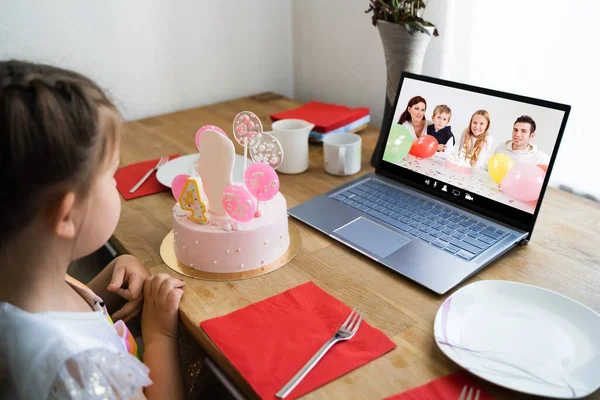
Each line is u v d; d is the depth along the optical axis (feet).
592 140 3.69
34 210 1.85
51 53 4.99
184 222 2.89
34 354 1.94
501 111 3.08
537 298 2.50
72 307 2.22
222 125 5.18
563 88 3.74
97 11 5.05
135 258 3.02
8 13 4.71
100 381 1.95
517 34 3.88
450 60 4.34
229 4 5.72
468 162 3.26
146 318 2.70
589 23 3.50
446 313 2.43
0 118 1.72
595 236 3.13
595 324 2.31
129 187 3.90
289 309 2.57
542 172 2.91
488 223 3.14
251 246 2.84
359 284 2.75
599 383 2.02
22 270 1.99
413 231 3.13
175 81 5.70
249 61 6.11
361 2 5.15
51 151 1.77
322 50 5.88
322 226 3.25
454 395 2.05
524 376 2.09
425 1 4.25
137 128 5.20
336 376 2.15
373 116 5.50
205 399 2.80
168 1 5.36
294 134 3.91
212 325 2.48
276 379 2.15
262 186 2.89
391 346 2.31
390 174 3.72
